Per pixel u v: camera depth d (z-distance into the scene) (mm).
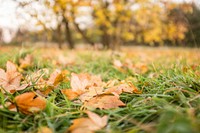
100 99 526
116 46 3234
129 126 432
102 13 2502
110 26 2865
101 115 463
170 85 623
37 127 431
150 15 2467
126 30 3014
